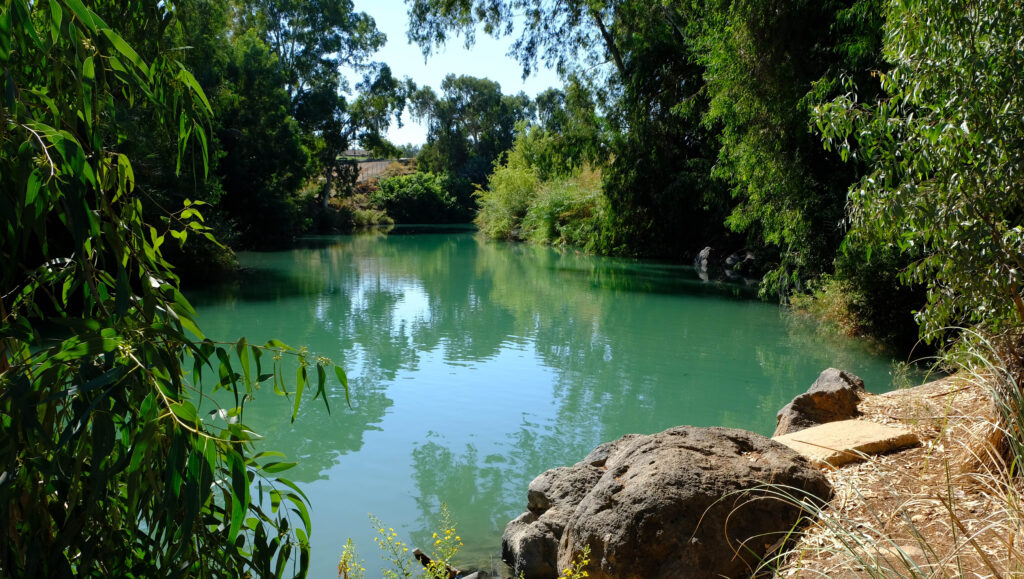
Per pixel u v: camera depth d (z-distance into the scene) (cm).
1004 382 295
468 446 631
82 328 148
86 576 161
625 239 2697
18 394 137
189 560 165
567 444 642
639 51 2252
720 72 1413
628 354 1041
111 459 165
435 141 7538
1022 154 420
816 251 1367
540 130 4153
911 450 411
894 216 456
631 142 2392
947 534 293
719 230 2405
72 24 148
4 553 140
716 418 728
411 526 468
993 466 330
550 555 397
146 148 1107
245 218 3028
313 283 1880
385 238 3972
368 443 634
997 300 434
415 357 1007
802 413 527
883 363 972
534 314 1410
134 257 179
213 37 2038
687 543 324
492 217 4106
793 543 325
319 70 4125
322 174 5016
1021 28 433
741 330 1238
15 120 135
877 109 495
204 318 1296
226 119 2805
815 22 1288
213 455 150
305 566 198
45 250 146
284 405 746
